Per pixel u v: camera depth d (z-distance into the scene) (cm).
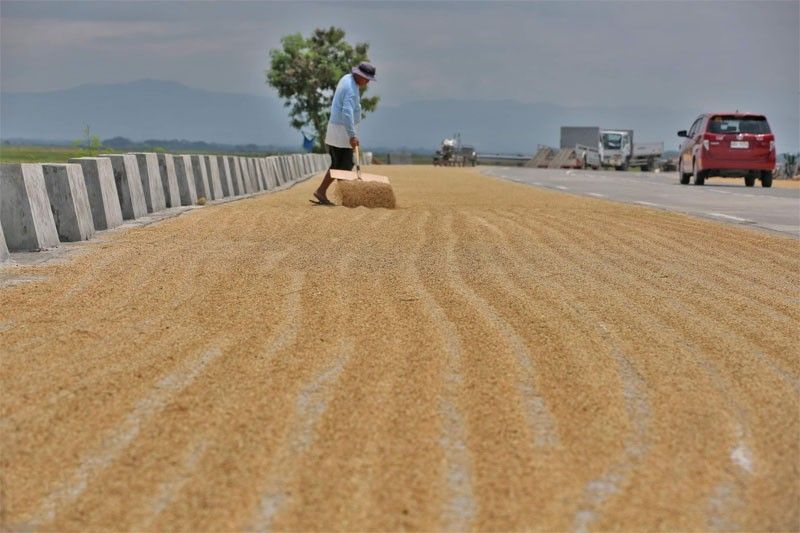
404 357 700
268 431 548
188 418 568
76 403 594
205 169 2284
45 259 1152
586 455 521
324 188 1977
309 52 10275
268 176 3192
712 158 3569
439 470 496
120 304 879
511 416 577
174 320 815
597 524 442
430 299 915
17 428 552
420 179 4172
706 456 525
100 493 470
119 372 658
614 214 1923
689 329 820
